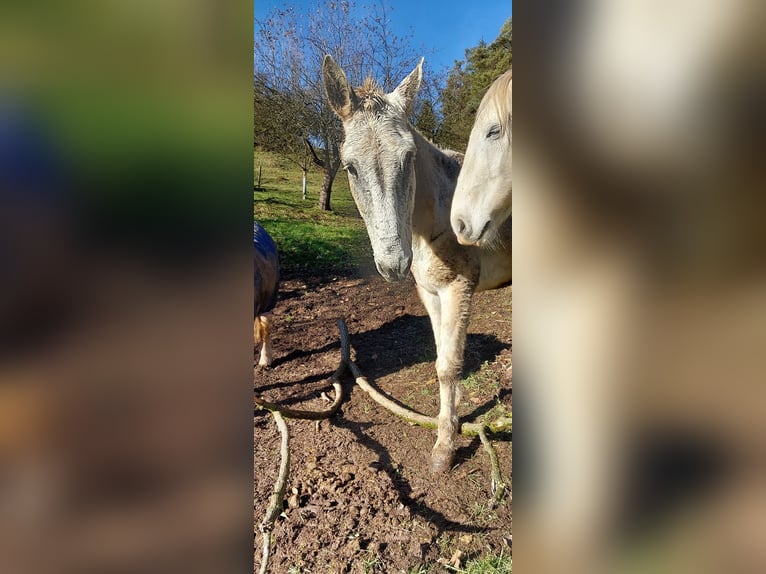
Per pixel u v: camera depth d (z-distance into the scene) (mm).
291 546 1846
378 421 2750
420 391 2996
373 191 1845
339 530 1915
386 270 1864
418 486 2166
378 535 1887
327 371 3373
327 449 2496
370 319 4062
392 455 2416
